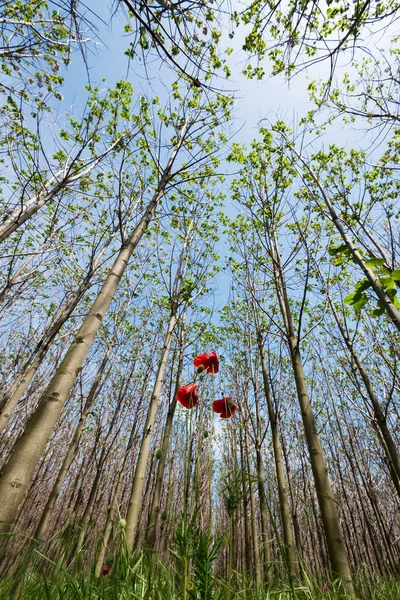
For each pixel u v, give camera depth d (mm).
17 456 1606
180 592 1261
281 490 4852
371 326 7262
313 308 8648
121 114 6160
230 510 1152
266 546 1956
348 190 6367
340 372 10117
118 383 10102
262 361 6117
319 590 1962
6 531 1386
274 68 2857
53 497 5723
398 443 8680
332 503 3029
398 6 2238
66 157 6734
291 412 11609
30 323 8594
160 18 1809
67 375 2008
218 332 9859
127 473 9586
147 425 4297
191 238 6715
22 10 4109
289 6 2572
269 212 5777
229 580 1113
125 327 9602
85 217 7227
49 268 8062
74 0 1835
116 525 1293
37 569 1124
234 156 6395
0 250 7461
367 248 5098
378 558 8422
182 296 5934
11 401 6004
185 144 5051
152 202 4027
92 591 1121
